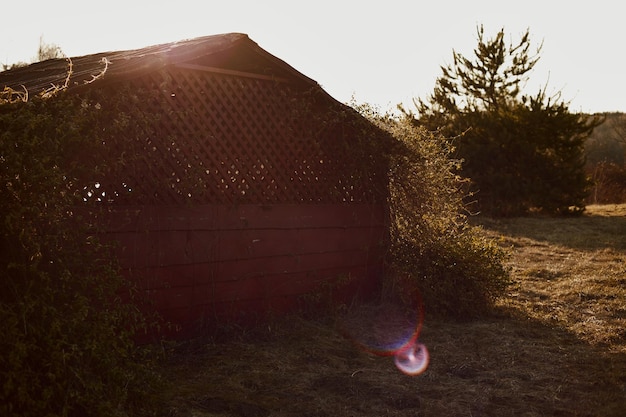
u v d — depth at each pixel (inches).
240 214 263.0
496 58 819.4
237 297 263.0
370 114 317.4
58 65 350.6
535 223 676.1
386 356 242.8
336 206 301.6
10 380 140.6
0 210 153.2
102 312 167.0
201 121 250.7
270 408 185.0
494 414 184.5
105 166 197.9
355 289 311.4
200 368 217.2
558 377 217.8
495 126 796.6
